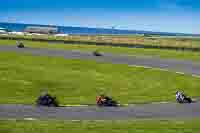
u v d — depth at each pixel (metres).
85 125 54.19
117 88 87.31
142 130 51.91
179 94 75.38
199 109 67.94
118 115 61.97
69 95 79.44
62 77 97.88
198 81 94.69
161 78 98.38
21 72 102.25
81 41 181.00
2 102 70.19
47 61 122.56
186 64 119.31
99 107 68.88
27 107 67.00
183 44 175.38
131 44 170.25
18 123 54.66
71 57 131.25
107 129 51.91
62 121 56.56
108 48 163.12
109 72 106.44
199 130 52.56
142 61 124.75
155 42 186.00
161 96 80.06
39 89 83.94
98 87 87.88
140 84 91.69
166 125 55.12
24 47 158.00
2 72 100.94
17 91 80.62
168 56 137.88
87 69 110.56
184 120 58.84
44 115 60.91
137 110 66.50
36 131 50.28
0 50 144.62
